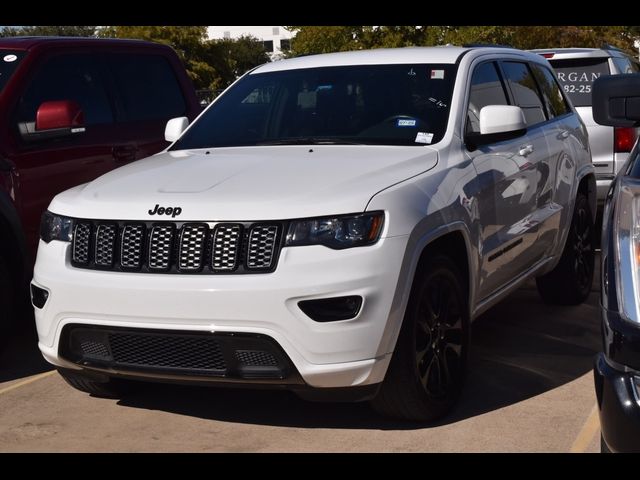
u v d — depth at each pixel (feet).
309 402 16.57
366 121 17.62
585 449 13.94
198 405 16.79
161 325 13.98
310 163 15.71
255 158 16.53
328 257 13.53
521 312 22.70
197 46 154.30
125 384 17.13
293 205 13.83
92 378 15.47
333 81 18.76
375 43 96.99
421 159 15.85
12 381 18.74
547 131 20.98
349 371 13.62
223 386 14.17
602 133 31.35
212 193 14.55
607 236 10.78
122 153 22.79
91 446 15.01
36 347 21.20
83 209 15.20
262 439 14.93
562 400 16.22
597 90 12.64
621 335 9.98
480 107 18.37
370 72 18.69
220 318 13.66
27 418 16.49
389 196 14.19
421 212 14.49
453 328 15.76
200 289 13.73
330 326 13.46
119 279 14.35
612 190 11.57
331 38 98.12
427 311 15.05
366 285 13.56
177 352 14.23
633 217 10.19
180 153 18.06
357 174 14.85
